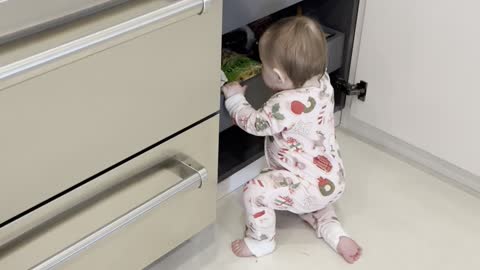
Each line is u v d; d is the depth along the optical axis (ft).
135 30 2.98
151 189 3.81
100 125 3.22
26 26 2.63
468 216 5.03
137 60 3.19
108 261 3.77
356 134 5.91
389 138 5.66
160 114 3.53
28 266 3.34
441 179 5.39
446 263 4.62
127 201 3.69
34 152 2.99
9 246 3.18
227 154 5.01
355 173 5.43
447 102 4.95
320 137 4.38
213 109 3.88
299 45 4.07
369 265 4.59
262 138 5.20
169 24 3.19
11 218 3.10
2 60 2.64
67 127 3.06
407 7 4.83
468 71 4.70
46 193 3.18
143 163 3.64
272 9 4.50
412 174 5.44
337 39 5.27
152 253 4.10
